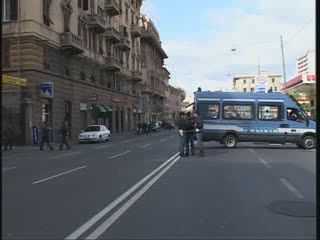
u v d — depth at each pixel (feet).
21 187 42.29
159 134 210.18
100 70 197.36
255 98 88.94
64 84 150.10
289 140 88.38
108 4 209.97
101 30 188.34
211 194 36.55
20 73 126.72
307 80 217.15
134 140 144.36
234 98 89.15
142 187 40.42
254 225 26.17
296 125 88.22
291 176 47.16
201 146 72.28
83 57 166.71
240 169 53.42
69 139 152.97
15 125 125.59
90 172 53.26
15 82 112.78
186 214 29.22
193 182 43.16
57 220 27.91
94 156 78.74
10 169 60.08
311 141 87.92
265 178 45.70
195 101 90.02
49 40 136.05
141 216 28.73
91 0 185.47
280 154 74.64
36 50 128.98
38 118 129.39
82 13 170.30
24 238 23.77
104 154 82.94
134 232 24.80
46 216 29.12
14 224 26.99
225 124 89.20
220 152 79.00
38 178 49.06
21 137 125.08
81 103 167.22
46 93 129.90
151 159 67.97
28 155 88.43
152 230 25.21
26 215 29.50
